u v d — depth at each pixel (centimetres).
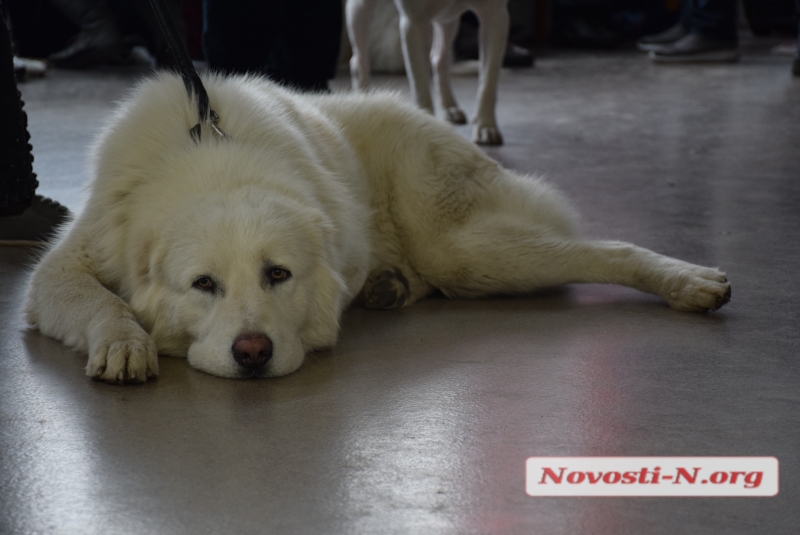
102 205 279
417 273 345
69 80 989
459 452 206
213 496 184
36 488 186
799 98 907
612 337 292
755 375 258
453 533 172
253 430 217
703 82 1041
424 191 336
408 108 358
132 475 193
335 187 302
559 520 178
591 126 759
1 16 343
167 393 240
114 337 247
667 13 1495
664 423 224
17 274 346
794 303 326
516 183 355
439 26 729
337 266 281
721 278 320
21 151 359
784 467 201
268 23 506
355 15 687
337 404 234
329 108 354
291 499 184
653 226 439
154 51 1117
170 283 257
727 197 505
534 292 348
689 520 179
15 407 227
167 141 282
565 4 1468
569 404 235
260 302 249
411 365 266
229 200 257
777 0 1535
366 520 176
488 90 662
